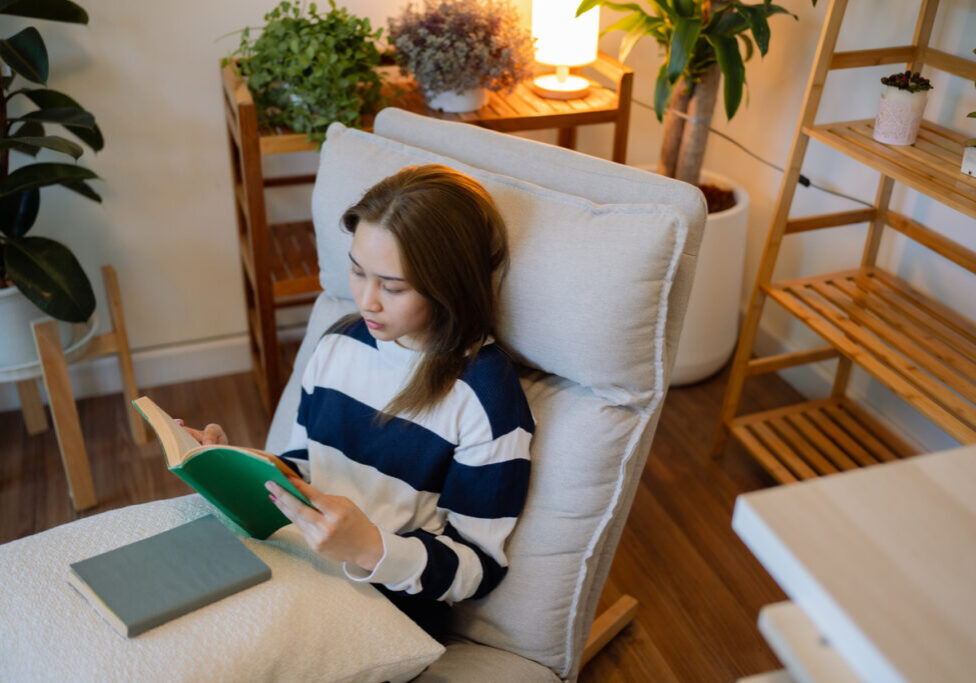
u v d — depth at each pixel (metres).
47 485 1.95
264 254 1.89
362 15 2.04
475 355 1.08
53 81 1.88
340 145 1.31
